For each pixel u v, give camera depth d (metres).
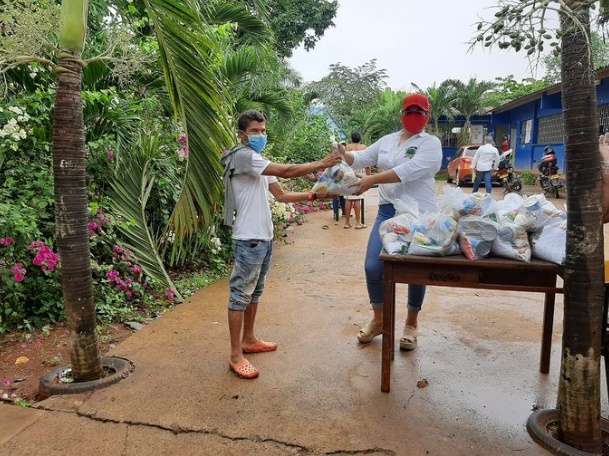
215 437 2.37
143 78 5.37
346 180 2.97
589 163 2.11
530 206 2.64
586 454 2.20
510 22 1.77
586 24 1.94
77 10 2.64
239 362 3.03
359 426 2.46
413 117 3.05
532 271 2.51
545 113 17.22
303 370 3.09
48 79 4.44
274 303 4.41
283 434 2.39
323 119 14.41
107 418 2.52
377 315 3.39
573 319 2.20
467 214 2.60
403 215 2.83
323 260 6.12
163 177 5.02
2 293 3.63
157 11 3.22
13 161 3.94
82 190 2.79
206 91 3.54
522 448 2.29
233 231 3.03
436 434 2.40
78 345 2.83
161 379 2.95
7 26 2.71
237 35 8.51
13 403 2.69
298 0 19.62
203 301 4.47
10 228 3.51
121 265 4.32
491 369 3.11
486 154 12.99
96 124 4.58
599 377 2.23
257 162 2.87
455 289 4.81
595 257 2.14
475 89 23.00
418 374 3.04
